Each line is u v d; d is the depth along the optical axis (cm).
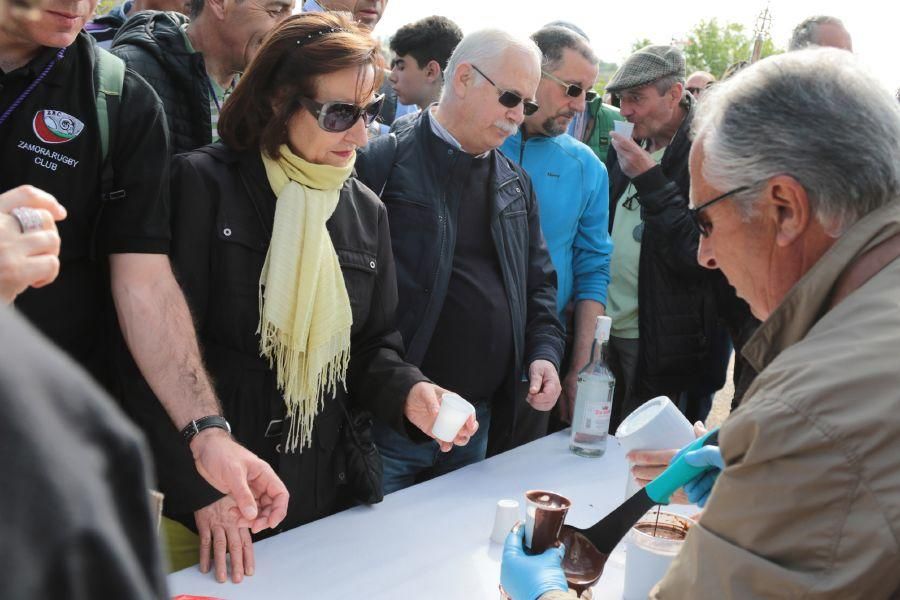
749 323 287
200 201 166
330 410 178
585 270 291
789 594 91
